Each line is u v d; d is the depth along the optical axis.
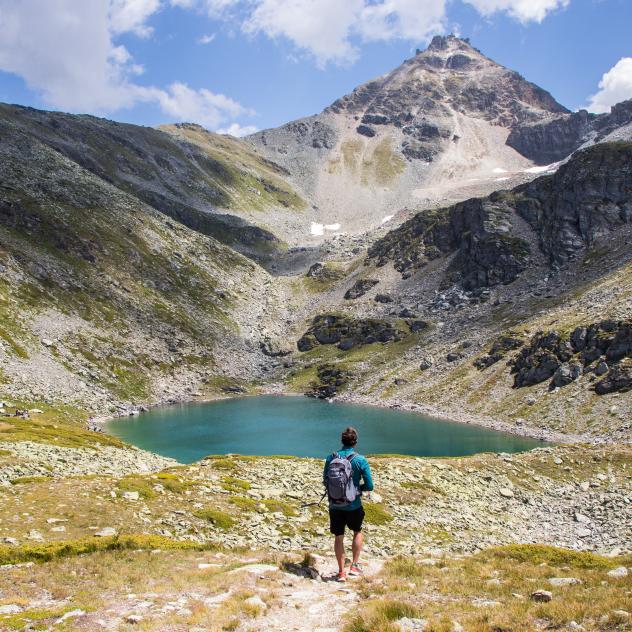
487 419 132.50
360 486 17.11
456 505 48.16
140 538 24.47
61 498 32.75
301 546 31.84
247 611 13.78
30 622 13.48
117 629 12.81
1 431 71.38
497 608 13.55
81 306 198.75
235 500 37.66
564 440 107.25
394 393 173.25
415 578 17.62
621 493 55.78
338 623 13.10
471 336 190.12
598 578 17.00
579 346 136.75
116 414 149.25
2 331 155.88
